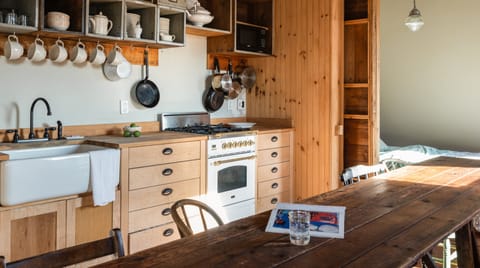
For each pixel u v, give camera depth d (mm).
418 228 1487
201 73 4043
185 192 3193
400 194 1996
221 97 4207
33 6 2570
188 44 3904
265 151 3887
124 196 2789
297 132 4160
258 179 3834
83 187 2535
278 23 4234
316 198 1919
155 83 3652
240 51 3914
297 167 4180
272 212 1688
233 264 1180
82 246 1251
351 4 4035
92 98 3234
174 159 3098
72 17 2830
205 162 3342
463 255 1838
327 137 3945
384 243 1341
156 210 2986
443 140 5973
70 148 2914
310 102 4047
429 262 1702
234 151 3572
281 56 4230
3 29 2570
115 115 3391
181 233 1624
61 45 2938
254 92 4473
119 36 2980
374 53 3873
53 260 1190
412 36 5320
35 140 2836
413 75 5625
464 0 4773
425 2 5020
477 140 5641
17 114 2834
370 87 3900
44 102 2920
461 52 5109
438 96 5594
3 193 2215
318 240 1374
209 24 3930
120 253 1305
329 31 3881
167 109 3768
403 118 6121
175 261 1205
